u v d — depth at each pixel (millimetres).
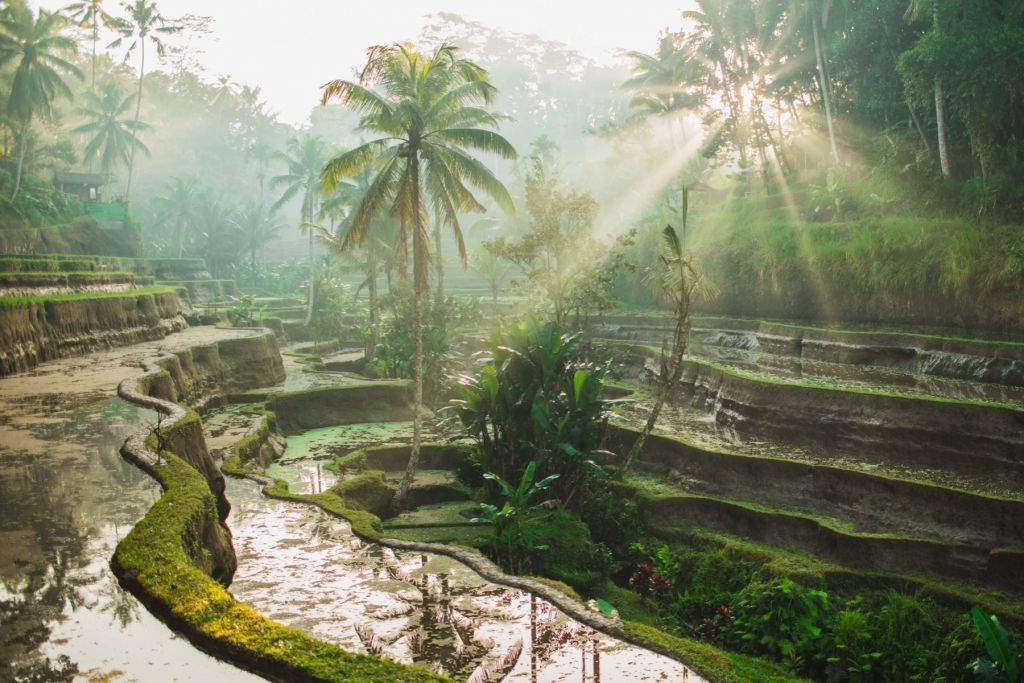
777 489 19219
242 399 32344
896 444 19688
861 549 16312
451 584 12531
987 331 27016
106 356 28391
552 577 17594
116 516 10078
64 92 59281
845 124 45469
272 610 11242
